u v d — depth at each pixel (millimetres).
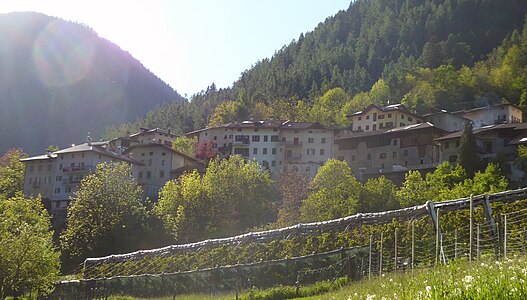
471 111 132750
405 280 12727
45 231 54562
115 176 76375
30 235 43750
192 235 74438
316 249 38375
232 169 83938
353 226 38250
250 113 175750
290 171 94062
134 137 145625
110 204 73062
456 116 125562
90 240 69500
